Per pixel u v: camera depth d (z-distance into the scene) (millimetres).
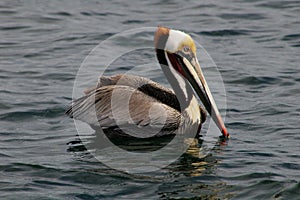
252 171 12250
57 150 13453
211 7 26062
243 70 19078
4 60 19984
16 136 14234
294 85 17828
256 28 23500
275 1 26625
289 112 15742
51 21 24031
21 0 26500
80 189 11562
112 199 11141
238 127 14938
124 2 26938
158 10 25844
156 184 11758
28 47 21250
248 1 26812
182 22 24234
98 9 25734
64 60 19969
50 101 16406
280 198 11148
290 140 14016
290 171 12281
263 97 16953
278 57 20422
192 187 11625
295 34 22625
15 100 16469
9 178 11992
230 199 11148
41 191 11469
